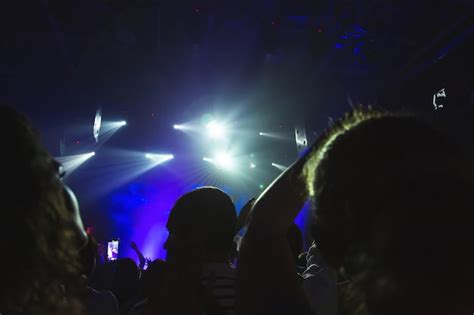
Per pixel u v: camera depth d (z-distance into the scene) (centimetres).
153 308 124
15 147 59
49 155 66
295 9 793
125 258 314
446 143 46
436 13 739
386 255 43
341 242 49
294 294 70
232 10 845
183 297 124
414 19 770
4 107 62
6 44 857
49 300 61
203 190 167
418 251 41
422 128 47
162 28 887
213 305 127
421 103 784
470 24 710
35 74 945
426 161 44
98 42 893
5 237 56
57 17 795
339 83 952
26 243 57
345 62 908
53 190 63
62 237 63
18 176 58
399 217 42
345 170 47
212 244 155
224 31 910
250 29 902
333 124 66
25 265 57
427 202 42
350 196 46
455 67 737
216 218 159
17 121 62
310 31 841
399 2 746
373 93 899
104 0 783
